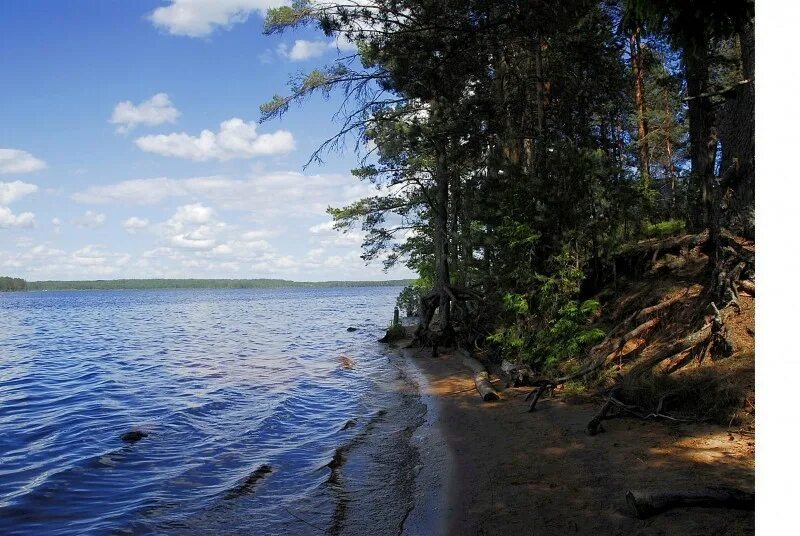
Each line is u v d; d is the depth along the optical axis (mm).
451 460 7102
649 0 4121
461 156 18047
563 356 10578
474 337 17906
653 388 7426
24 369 19500
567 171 11789
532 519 4988
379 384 13859
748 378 6871
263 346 24609
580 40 16609
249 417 10539
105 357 22344
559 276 11375
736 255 9383
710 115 12141
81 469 7590
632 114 24406
